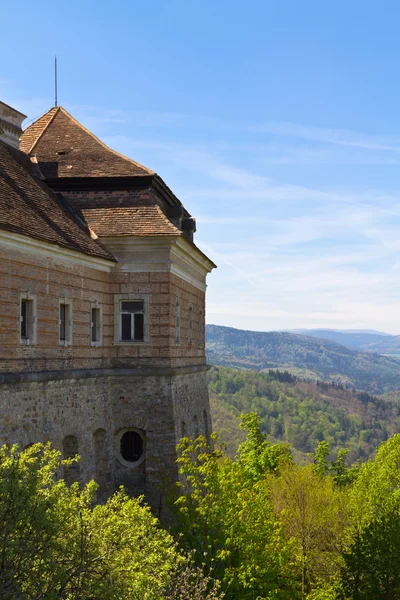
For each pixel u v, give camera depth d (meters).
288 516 31.52
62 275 27.69
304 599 27.83
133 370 32.28
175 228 32.16
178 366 34.53
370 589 27.47
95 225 32.50
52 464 16.31
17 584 13.91
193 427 37.59
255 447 49.81
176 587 19.41
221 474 26.77
